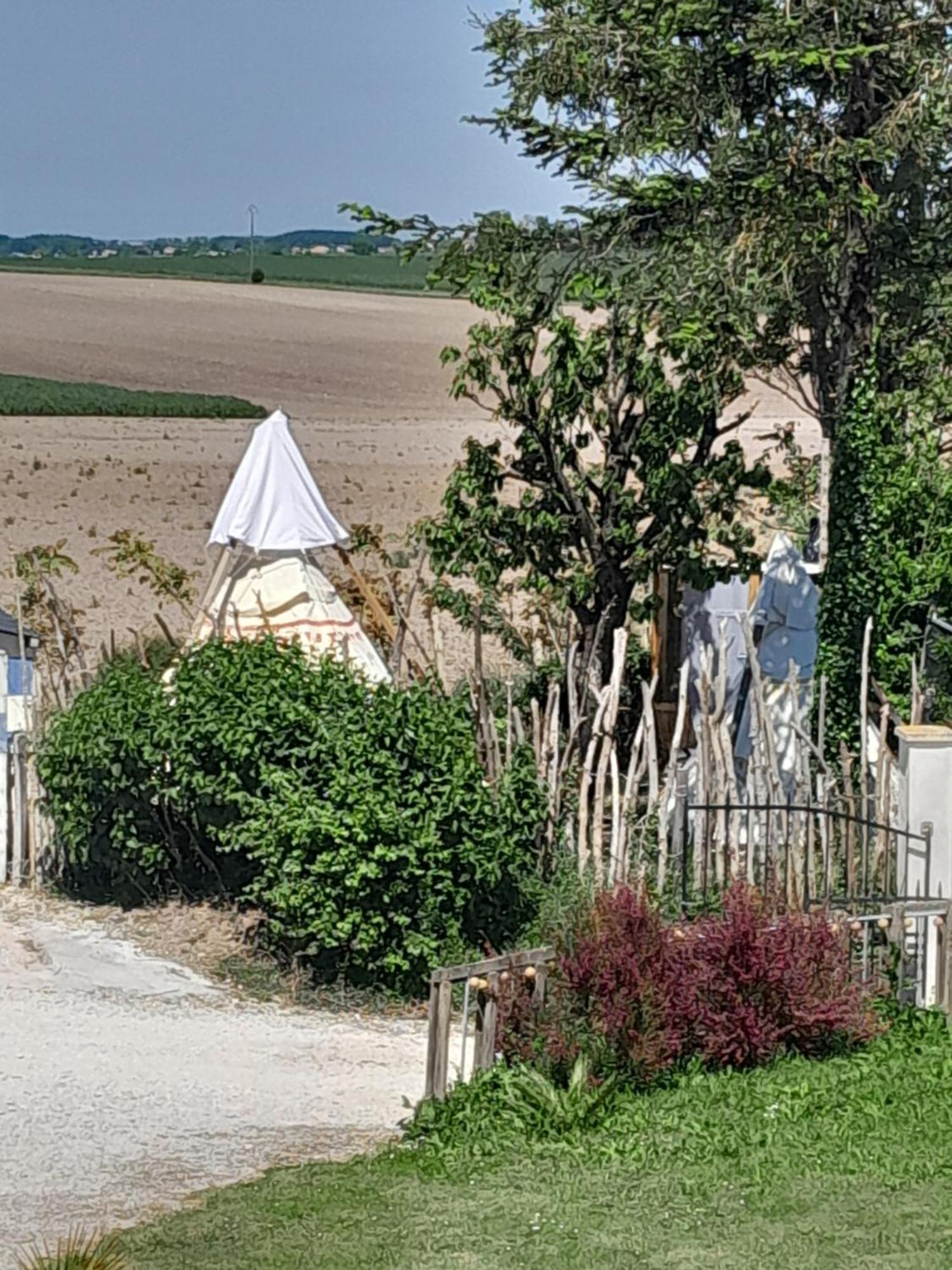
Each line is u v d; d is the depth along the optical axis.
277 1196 7.84
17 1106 9.33
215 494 53.25
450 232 19.33
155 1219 7.61
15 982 11.73
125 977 11.95
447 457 64.81
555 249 19.31
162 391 84.56
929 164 19.08
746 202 18.28
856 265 19.25
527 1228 7.35
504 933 12.20
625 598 17.30
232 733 12.18
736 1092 9.23
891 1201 7.69
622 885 10.28
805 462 23.45
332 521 15.86
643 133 18.91
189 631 17.02
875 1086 9.31
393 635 17.09
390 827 11.47
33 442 63.94
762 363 20.84
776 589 16.70
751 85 18.42
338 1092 9.80
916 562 16.20
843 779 13.05
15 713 16.06
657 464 17.00
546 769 13.34
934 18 17.97
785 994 9.80
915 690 13.73
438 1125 8.77
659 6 18.38
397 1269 6.88
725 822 12.23
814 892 12.11
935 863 11.32
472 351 17.00
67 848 13.92
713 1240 7.20
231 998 11.62
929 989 10.81
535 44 19.11
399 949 11.75
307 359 99.00
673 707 17.61
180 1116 9.26
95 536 43.38
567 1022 9.30
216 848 13.11
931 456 16.84
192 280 136.38
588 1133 8.66
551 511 17.09
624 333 17.16
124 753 12.95
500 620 17.50
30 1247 7.19
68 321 107.31
